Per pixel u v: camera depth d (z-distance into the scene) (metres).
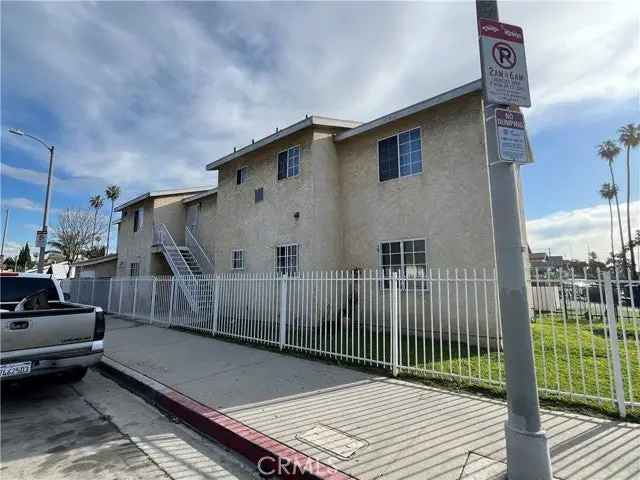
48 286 7.50
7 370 5.03
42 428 4.50
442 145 9.99
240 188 15.31
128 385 6.39
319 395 5.18
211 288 11.00
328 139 12.55
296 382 5.82
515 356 2.96
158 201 19.75
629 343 8.06
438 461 3.27
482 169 9.17
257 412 4.57
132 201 21.19
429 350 7.97
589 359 6.63
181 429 4.52
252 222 14.42
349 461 3.32
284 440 3.77
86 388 6.27
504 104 3.26
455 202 9.59
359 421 4.23
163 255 19.39
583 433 3.80
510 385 2.97
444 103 9.91
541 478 2.77
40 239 15.36
